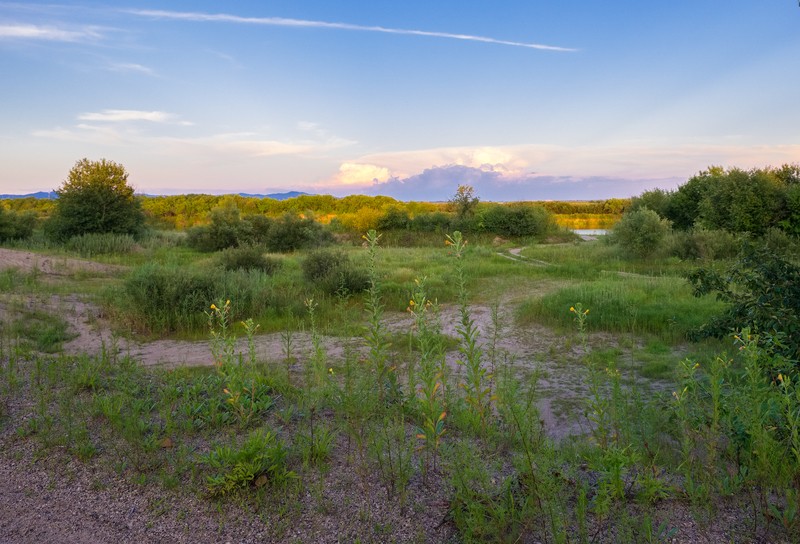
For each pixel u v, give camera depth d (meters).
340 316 11.58
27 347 7.62
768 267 5.79
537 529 2.99
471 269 19.03
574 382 6.91
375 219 38.78
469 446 3.62
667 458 3.81
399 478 3.55
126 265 19.73
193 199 64.44
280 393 5.38
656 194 33.56
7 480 3.76
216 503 3.44
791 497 3.08
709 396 4.32
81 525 3.25
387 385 5.07
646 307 10.80
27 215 27.83
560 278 17.91
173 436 4.36
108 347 8.87
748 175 24.67
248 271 17.19
